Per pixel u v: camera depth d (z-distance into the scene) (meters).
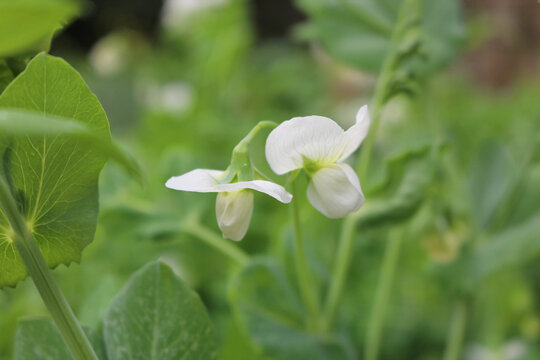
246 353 0.40
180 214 0.47
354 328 0.49
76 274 0.58
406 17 0.45
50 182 0.31
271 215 0.64
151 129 0.86
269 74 1.41
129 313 0.33
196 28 1.03
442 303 0.64
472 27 0.75
